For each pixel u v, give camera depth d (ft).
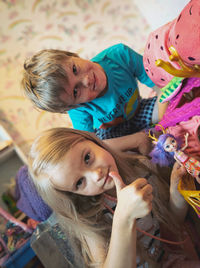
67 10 5.48
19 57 5.29
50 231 2.85
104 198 2.59
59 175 2.08
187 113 2.17
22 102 5.38
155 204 2.58
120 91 3.27
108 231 2.52
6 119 5.34
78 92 2.66
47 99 2.53
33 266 3.93
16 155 5.60
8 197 4.84
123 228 1.87
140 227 2.56
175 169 2.36
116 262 1.91
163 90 2.23
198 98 2.12
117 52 3.33
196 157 2.11
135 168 2.79
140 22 5.83
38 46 5.45
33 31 5.33
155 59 2.04
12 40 5.20
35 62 2.55
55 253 2.81
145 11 4.90
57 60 2.47
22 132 5.46
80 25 5.66
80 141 2.24
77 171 2.08
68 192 2.29
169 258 2.68
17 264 3.73
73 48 5.76
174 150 2.12
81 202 2.43
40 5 5.25
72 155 2.10
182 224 2.75
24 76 2.69
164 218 2.58
